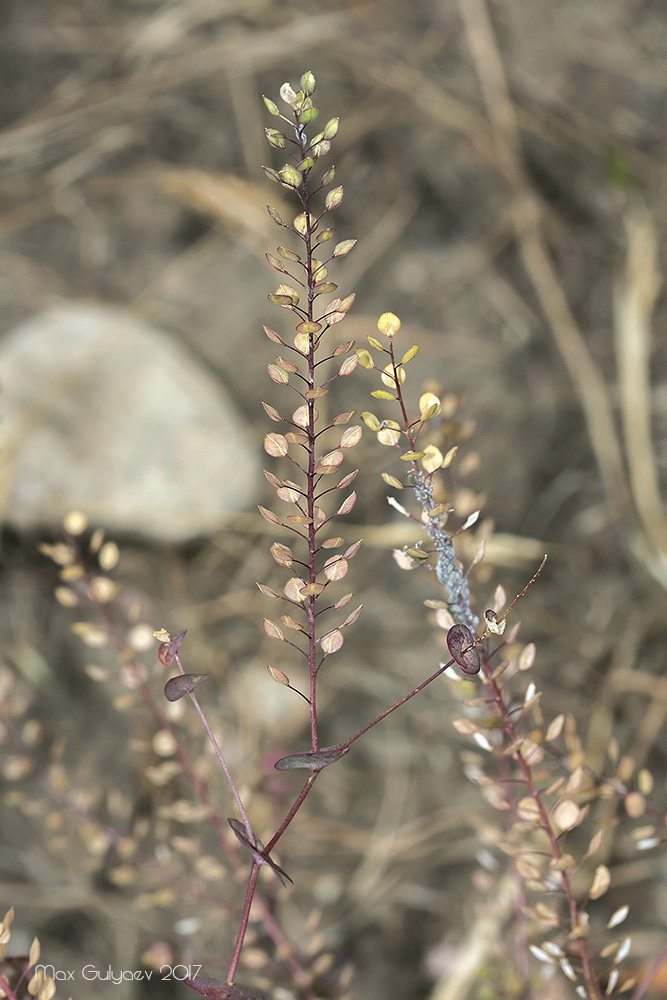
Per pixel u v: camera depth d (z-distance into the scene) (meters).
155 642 0.79
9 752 0.82
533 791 0.50
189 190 1.06
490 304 1.04
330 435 0.95
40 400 0.93
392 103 1.11
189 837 0.78
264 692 0.89
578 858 0.79
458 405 0.55
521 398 1.00
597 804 0.82
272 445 0.45
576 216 1.09
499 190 1.08
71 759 0.83
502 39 1.14
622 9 1.14
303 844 0.83
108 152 1.09
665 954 0.53
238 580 0.93
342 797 0.86
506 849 0.51
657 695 0.90
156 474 0.93
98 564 0.92
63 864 0.79
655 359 1.04
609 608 0.93
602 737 0.88
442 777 0.87
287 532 0.94
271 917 0.57
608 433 0.99
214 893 0.76
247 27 1.14
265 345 1.01
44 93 1.11
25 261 1.04
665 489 0.98
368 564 0.94
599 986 0.54
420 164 1.09
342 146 1.09
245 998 0.45
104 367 0.96
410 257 1.06
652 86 1.12
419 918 0.81
